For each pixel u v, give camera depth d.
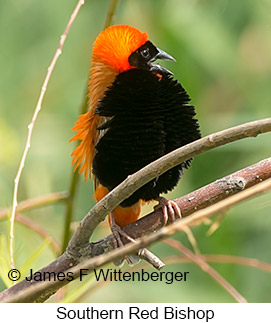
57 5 13.20
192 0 12.10
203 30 11.91
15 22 13.20
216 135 6.39
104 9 13.41
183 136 8.62
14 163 12.68
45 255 9.40
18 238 9.31
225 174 12.12
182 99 8.57
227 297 11.77
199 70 12.12
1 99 13.61
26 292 6.12
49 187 12.57
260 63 12.46
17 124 13.87
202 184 12.19
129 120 8.45
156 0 12.51
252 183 7.97
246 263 8.83
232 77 12.46
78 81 13.98
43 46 13.48
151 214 8.30
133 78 8.53
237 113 12.48
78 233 7.46
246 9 12.04
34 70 13.76
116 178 8.62
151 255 7.45
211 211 5.50
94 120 8.83
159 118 8.46
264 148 11.89
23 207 9.66
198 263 8.52
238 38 12.21
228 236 11.75
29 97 14.00
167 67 11.77
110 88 8.57
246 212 11.66
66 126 13.92
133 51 8.83
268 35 12.10
